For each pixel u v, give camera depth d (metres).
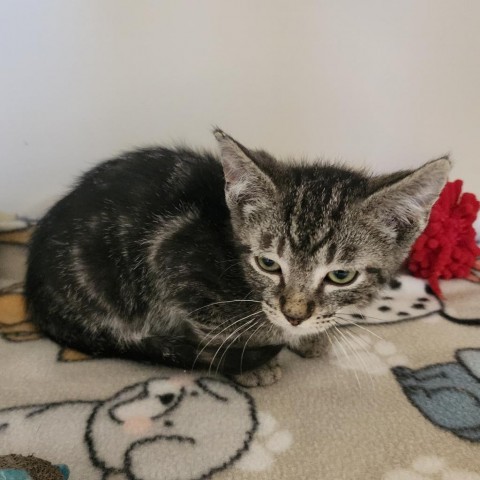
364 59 0.29
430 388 0.21
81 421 0.18
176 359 0.22
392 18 0.28
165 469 0.17
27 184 0.32
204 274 0.21
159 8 0.28
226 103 0.30
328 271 0.19
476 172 0.33
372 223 0.19
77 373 0.21
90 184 0.24
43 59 0.28
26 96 0.29
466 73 0.30
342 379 0.21
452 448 0.18
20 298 0.26
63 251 0.23
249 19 0.28
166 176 0.23
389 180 0.19
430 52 0.29
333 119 0.31
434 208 0.29
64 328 0.23
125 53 0.29
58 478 0.15
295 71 0.30
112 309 0.23
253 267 0.20
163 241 0.22
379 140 0.32
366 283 0.20
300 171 0.21
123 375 0.21
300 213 0.19
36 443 0.17
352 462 0.17
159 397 0.20
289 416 0.19
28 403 0.19
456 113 0.31
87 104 0.30
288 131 0.31
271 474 0.17
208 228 0.21
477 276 0.30
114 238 0.23
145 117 0.30
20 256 0.30
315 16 0.28
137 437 0.18
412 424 0.19
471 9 0.28
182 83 0.30
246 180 0.19
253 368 0.21
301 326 0.19
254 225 0.20
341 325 0.25
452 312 0.26
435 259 0.29
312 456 0.17
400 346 0.24
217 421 0.19
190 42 0.29
